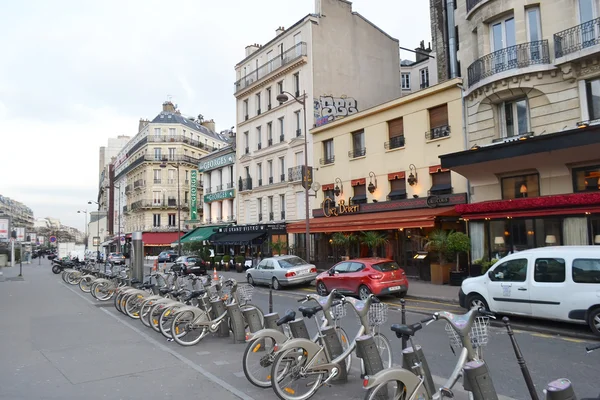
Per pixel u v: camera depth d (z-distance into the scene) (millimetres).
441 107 20562
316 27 29031
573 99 15375
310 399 5336
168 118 58719
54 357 7551
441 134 20328
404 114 22156
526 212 15281
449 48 20969
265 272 19656
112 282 16000
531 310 9438
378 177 23484
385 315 5590
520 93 16688
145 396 5562
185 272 26922
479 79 17734
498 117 17750
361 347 5129
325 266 25906
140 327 10305
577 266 8820
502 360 7082
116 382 6145
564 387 3252
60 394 5680
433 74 34344
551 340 8469
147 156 56906
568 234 14352
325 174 26984
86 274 20891
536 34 16516
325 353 5613
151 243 53562
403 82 37031
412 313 11945
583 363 6824
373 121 23891
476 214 16953
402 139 22297
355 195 25094
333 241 23375
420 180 21250
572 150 14328
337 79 29547
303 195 28781
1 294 18094
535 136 14828
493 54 17234
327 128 26781
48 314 12453
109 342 8680
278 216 31094
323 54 29156
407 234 21391
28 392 5770
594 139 13414
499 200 16578
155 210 56531
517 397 5406
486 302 10414
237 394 5586
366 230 21500
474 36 18797
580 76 15203
